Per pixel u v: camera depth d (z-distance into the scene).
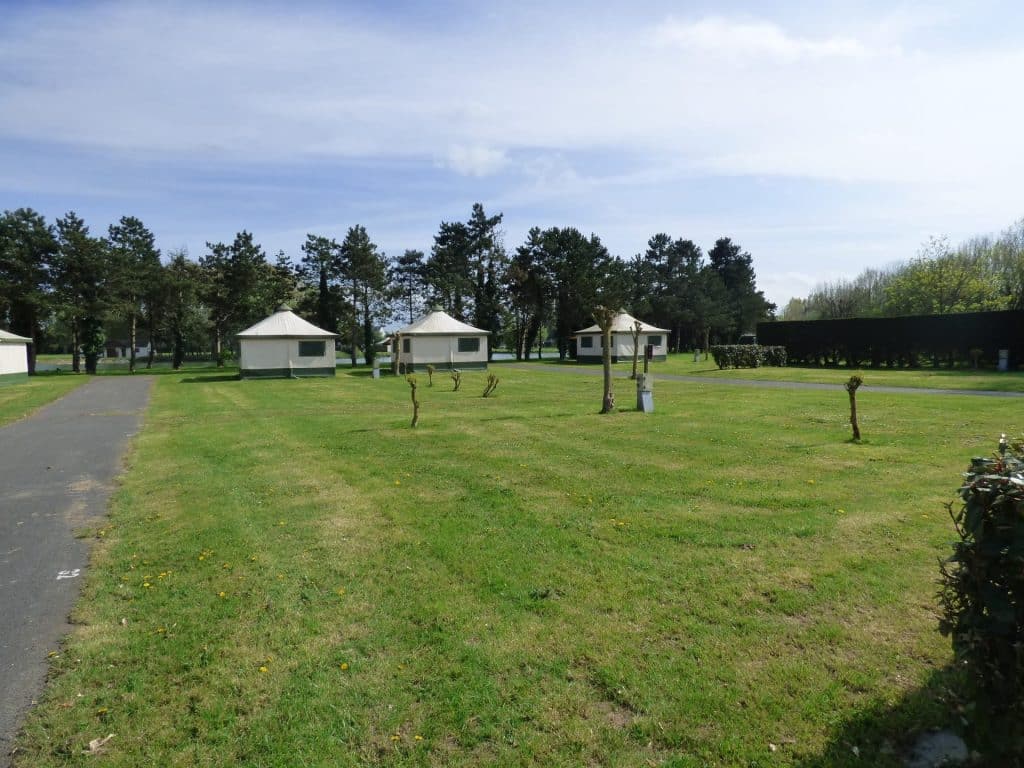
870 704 3.02
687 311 61.81
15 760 2.82
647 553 5.14
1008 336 26.92
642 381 14.57
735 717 2.96
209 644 3.83
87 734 2.99
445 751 2.80
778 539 5.39
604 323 14.62
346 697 3.22
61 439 12.43
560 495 7.09
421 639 3.81
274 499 7.27
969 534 2.43
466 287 53.50
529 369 37.09
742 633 3.76
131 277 41.41
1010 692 2.24
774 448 9.61
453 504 6.85
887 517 5.91
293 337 32.25
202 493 7.62
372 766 2.72
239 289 47.31
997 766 2.35
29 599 4.60
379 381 28.83
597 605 4.20
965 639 2.37
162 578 4.92
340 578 4.82
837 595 4.23
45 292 38.53
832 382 22.31
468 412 15.48
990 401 15.12
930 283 39.34
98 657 3.71
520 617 4.06
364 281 51.78
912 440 9.98
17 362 31.30
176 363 47.56
